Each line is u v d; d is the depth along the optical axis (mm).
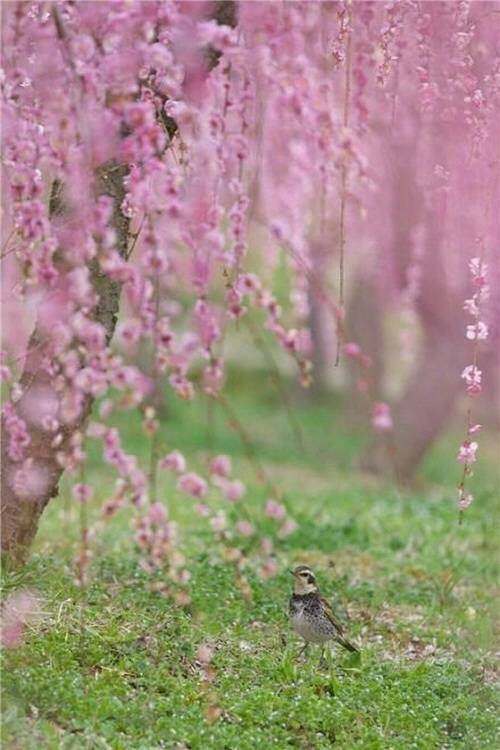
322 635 12531
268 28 10766
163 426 35719
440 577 17453
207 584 14953
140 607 13359
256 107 12922
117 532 18562
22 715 10188
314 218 23688
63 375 10078
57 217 11242
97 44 10352
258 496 23812
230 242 11328
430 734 11273
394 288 26562
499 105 13383
